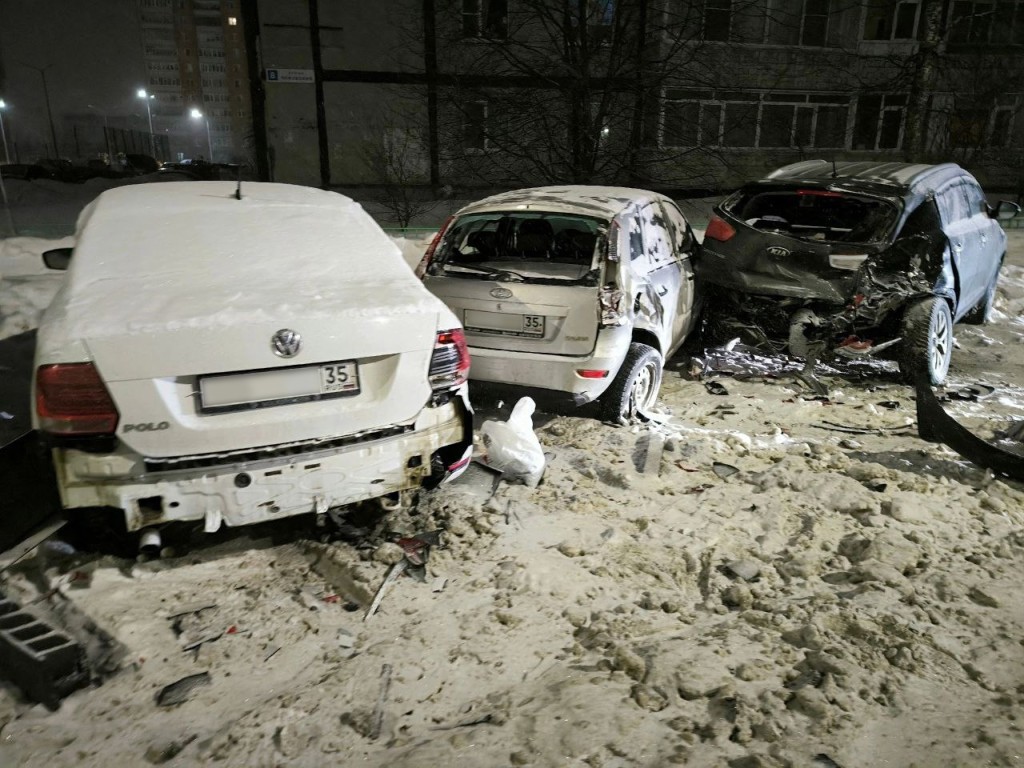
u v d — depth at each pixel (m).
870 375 6.17
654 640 2.76
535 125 14.20
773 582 3.14
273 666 2.66
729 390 5.87
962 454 4.45
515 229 5.61
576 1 13.83
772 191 6.16
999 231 7.38
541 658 2.70
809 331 5.93
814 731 2.25
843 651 2.60
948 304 6.03
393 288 3.32
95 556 3.22
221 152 145.38
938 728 2.26
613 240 4.60
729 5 19.09
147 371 2.61
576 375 4.45
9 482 3.69
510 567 3.22
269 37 19.83
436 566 3.26
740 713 2.32
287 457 2.87
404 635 2.81
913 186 5.88
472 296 4.67
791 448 4.59
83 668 2.52
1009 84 22.44
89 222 3.62
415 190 19.75
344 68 20.31
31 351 5.94
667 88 15.30
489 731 2.28
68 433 2.57
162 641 2.77
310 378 2.89
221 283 3.18
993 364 6.62
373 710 2.42
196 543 3.39
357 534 3.47
